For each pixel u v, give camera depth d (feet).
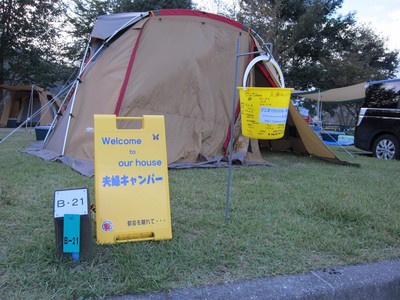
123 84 19.57
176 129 20.61
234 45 22.07
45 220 10.84
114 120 9.87
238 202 13.47
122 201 9.54
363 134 31.53
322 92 49.06
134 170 9.82
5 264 8.16
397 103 29.43
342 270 8.91
